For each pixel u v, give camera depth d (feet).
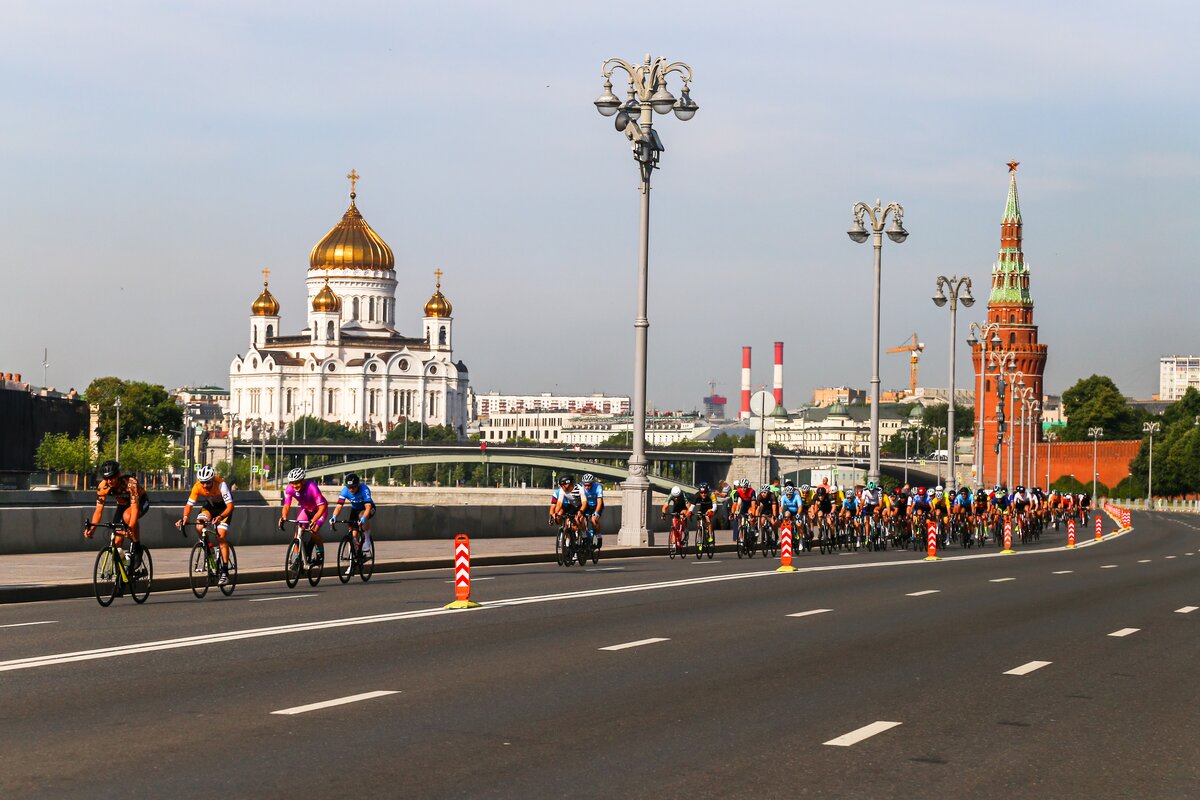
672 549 140.87
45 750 38.52
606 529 182.60
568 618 75.00
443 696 48.47
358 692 48.93
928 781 36.83
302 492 93.91
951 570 126.00
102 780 34.99
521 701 47.80
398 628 68.85
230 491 87.04
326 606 79.97
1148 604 91.61
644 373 149.18
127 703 46.14
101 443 577.02
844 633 70.18
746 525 145.89
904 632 71.41
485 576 108.37
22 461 462.19
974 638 69.46
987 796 35.35
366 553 100.32
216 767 36.65
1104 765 39.47
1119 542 214.48
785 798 34.53
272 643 62.18
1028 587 105.19
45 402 510.58
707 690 50.98
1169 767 39.45
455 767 37.22
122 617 73.10
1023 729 44.75
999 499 203.10
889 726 44.52
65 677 51.65
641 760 38.55
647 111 144.46
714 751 39.99
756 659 59.67
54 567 104.37
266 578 101.96
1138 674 58.03
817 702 48.91
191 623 70.03
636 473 149.18
